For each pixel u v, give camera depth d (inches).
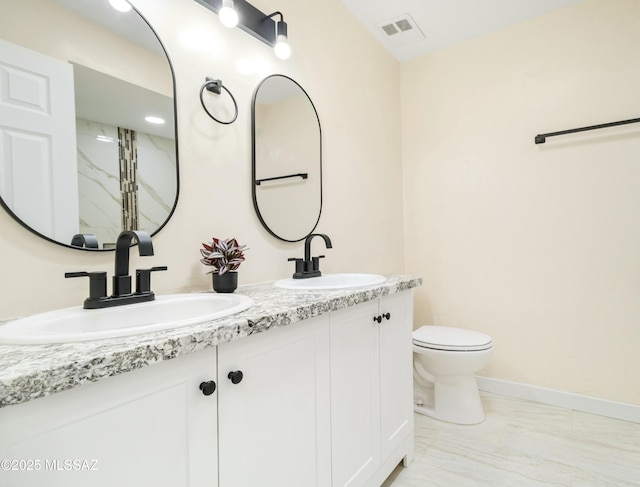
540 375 84.0
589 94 78.5
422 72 101.0
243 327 29.2
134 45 41.7
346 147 79.4
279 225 60.8
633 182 74.1
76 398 20.7
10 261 32.2
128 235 35.0
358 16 83.4
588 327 78.6
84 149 37.2
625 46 75.0
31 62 34.0
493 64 90.0
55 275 35.0
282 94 62.3
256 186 56.4
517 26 86.8
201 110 48.8
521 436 68.7
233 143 53.3
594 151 77.8
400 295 59.8
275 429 34.7
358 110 84.1
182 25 46.8
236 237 53.4
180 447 26.3
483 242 91.4
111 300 34.2
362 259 84.1
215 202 50.4
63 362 19.6
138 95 41.9
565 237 81.0
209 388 27.5
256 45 57.7
